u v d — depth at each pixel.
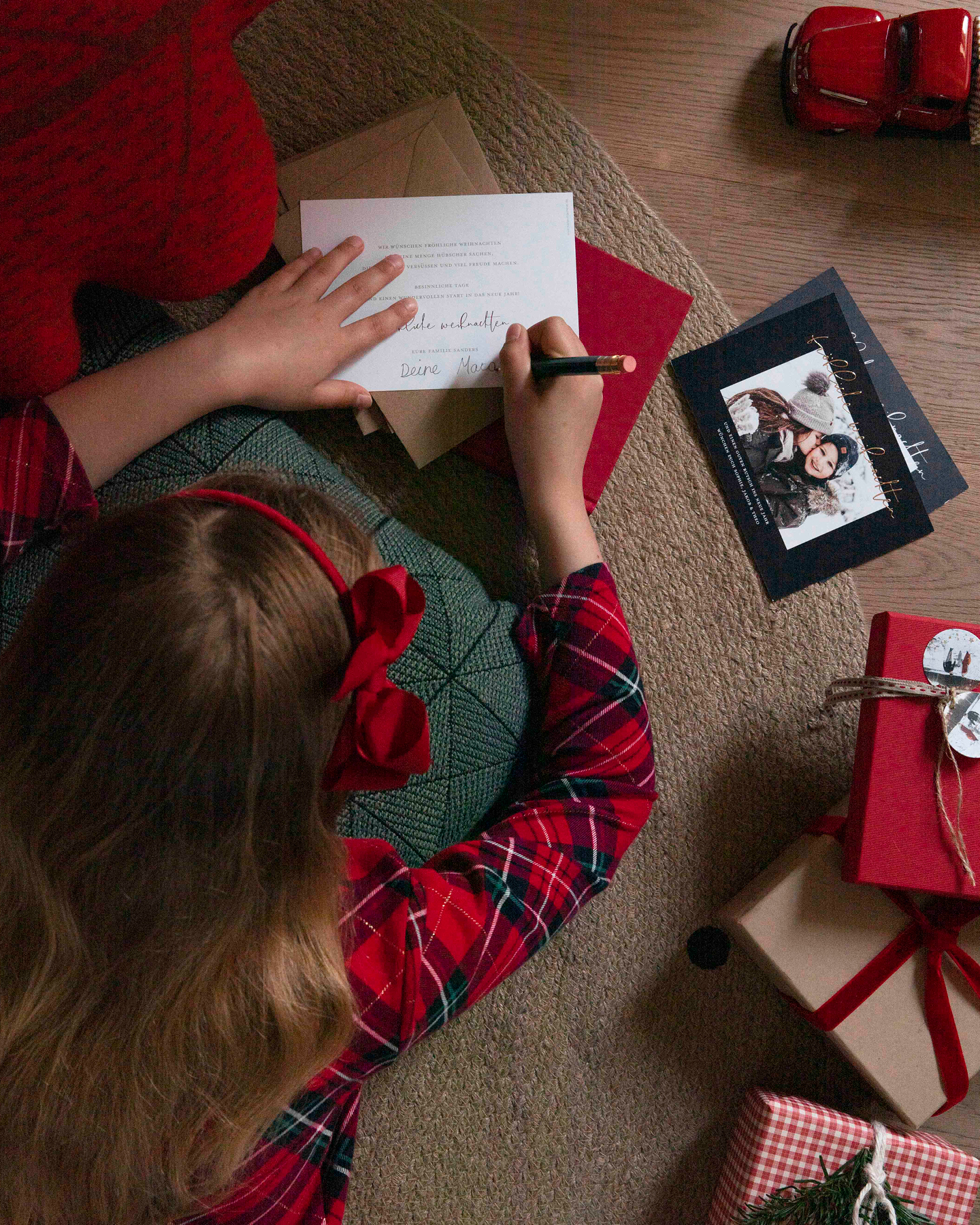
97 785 0.47
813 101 0.99
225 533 0.48
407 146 0.94
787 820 1.04
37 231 0.54
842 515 1.04
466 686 0.85
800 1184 0.93
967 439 1.06
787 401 1.03
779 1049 1.05
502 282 0.94
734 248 1.05
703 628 1.04
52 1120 0.57
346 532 0.57
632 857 1.03
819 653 1.05
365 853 0.67
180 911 0.51
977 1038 0.93
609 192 1.03
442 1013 0.68
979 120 0.99
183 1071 0.56
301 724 0.48
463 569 0.90
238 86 0.56
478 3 1.02
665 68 1.04
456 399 0.94
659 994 1.03
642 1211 1.03
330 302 0.87
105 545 0.48
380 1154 1.00
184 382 0.80
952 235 1.07
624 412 1.00
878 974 0.92
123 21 0.46
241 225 0.64
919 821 0.87
